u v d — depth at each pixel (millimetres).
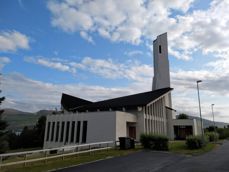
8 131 41312
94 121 29719
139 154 18969
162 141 22609
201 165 13727
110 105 35781
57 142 33844
